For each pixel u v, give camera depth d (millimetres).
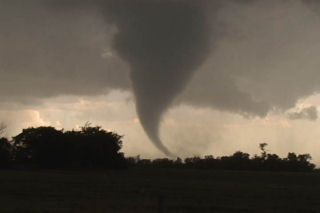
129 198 38062
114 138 115875
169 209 28391
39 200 35156
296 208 34312
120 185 58938
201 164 166875
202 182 75625
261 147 167000
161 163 162125
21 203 32125
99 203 30859
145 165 159625
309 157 161250
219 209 31641
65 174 86875
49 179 67938
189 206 32219
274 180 90062
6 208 27641
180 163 166125
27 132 111938
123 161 116188
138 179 79312
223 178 93375
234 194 47531
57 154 110562
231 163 167125
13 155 111500
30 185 53625
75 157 111438
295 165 159625
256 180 88875
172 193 46812
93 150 111562
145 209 26703
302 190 58906
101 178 76875
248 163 167250
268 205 35844
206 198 41312
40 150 109688
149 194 44094
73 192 44531
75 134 114438
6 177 69375
